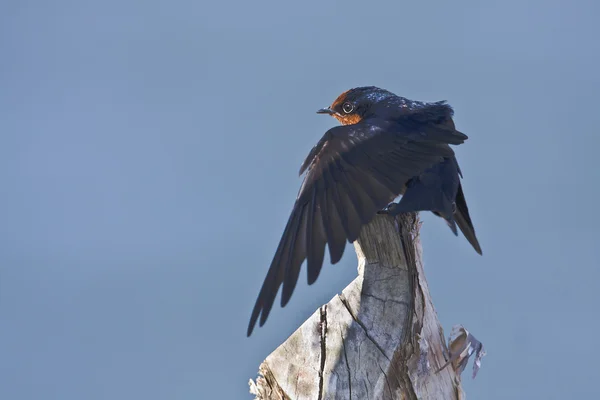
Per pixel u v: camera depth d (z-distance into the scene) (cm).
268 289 991
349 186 1073
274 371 1044
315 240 1015
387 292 1032
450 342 1088
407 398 1023
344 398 1020
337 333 1031
